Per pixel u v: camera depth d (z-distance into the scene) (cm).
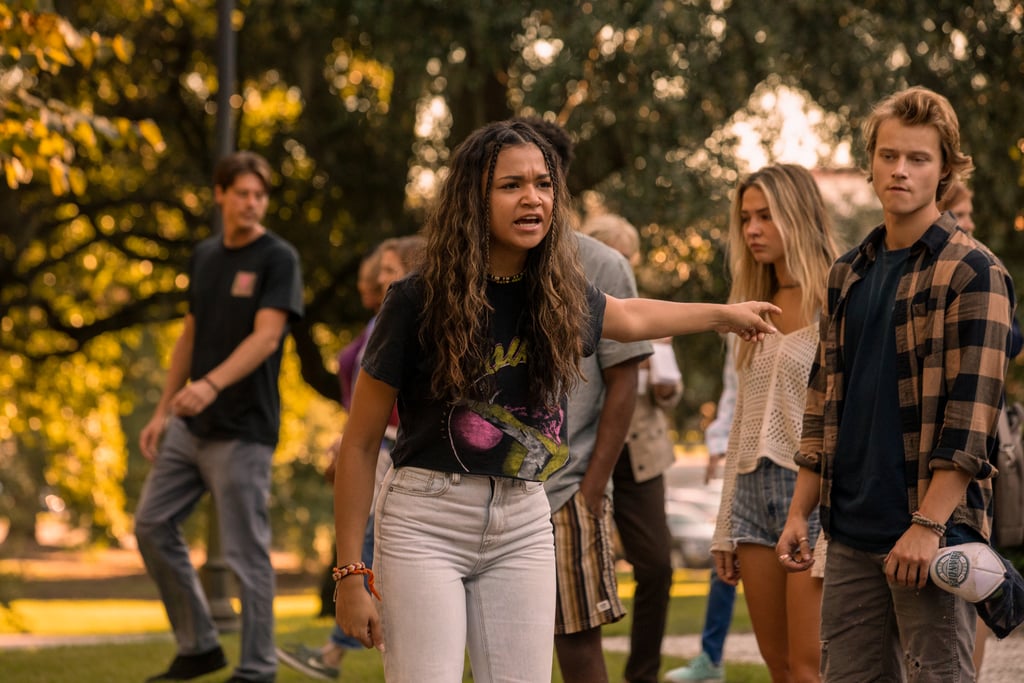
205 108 1942
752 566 563
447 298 398
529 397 411
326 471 716
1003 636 429
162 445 815
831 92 1487
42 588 3762
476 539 411
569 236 418
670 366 728
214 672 824
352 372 880
